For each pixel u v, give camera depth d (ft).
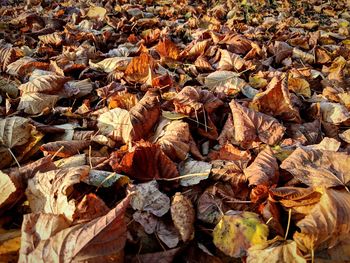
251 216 1.00
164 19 4.28
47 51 2.66
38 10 4.58
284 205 1.06
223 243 0.97
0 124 1.34
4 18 4.13
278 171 1.21
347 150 1.40
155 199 1.08
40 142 1.43
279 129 1.46
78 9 4.46
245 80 2.17
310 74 2.23
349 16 5.08
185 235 0.99
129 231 1.01
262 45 2.81
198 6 5.02
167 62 2.40
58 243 0.82
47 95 1.74
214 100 1.66
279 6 5.59
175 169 1.20
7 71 2.14
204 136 1.53
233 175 1.21
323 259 0.91
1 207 1.01
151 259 0.93
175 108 1.57
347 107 1.84
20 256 0.84
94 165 1.26
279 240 0.92
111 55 2.56
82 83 1.97
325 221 0.91
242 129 1.45
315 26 4.08
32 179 1.07
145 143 1.18
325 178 1.10
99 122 1.53
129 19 3.94
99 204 0.94
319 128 1.62
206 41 2.59
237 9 4.72
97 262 0.81
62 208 0.94
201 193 1.18
